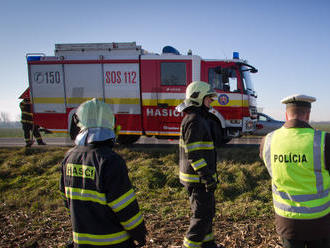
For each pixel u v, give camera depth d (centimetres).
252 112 773
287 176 167
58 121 793
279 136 178
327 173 162
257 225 360
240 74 752
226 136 771
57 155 717
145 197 493
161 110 766
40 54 794
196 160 228
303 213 162
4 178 612
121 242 150
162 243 319
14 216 433
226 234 337
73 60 779
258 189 514
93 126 155
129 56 767
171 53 794
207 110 261
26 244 332
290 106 177
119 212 142
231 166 604
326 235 161
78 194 150
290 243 170
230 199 484
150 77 764
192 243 242
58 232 367
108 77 774
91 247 146
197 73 752
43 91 794
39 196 514
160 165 639
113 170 143
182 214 410
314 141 161
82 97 782
